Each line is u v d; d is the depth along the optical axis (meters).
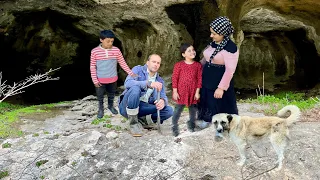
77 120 6.49
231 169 4.27
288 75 11.81
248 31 12.15
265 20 11.66
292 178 4.11
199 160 4.42
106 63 5.64
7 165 4.71
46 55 11.83
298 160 4.30
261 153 4.43
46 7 10.33
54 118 6.66
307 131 4.84
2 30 10.45
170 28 10.55
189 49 4.52
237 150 4.51
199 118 4.92
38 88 12.56
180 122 5.62
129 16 10.46
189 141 4.71
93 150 4.77
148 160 4.48
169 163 4.40
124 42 11.13
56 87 12.78
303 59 11.48
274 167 4.24
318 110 5.91
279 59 12.09
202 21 10.00
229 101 4.59
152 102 5.20
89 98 8.56
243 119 4.28
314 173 4.15
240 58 12.48
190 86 4.62
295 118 4.26
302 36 11.09
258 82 11.83
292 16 9.73
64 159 4.70
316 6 9.08
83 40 11.67
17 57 11.60
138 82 4.99
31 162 4.69
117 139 4.91
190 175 4.24
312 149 4.42
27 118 6.65
